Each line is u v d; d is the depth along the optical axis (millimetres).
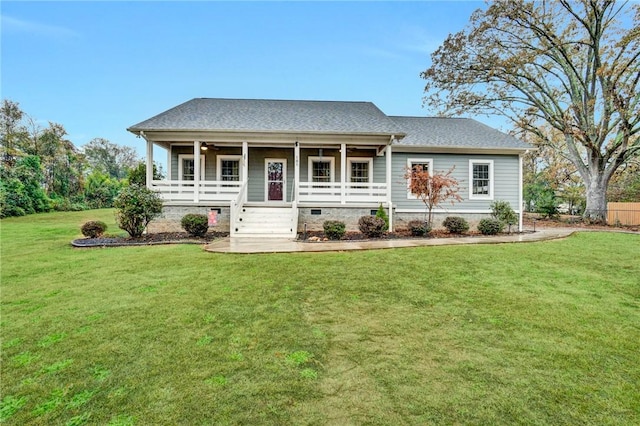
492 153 13172
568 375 2645
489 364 2812
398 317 3844
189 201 11578
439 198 11500
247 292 4707
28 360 2898
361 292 4715
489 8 16953
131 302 4324
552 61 18734
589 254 7340
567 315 3889
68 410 2246
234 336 3354
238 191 11914
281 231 10500
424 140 13219
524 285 5059
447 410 2215
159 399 2348
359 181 13953
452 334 3398
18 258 7121
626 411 2211
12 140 29328
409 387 2482
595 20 16750
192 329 3514
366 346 3145
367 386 2498
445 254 7215
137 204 9609
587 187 17938
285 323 3676
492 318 3807
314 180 14016
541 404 2281
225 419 2133
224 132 11508
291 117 13086
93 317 3836
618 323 3664
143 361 2869
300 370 2723
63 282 5270
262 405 2275
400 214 12984
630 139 19203
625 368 2754
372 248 7855
